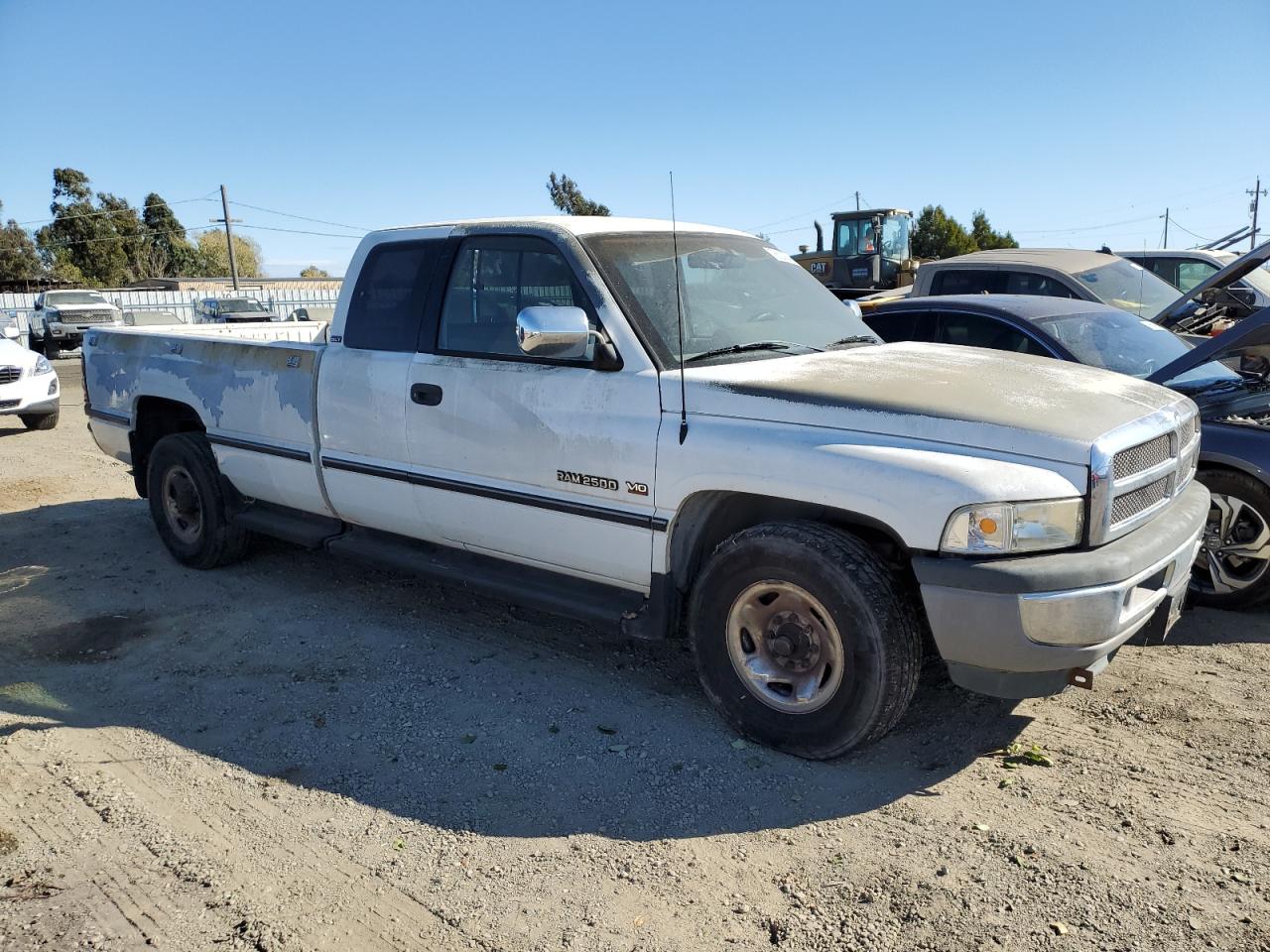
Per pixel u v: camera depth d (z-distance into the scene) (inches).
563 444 163.9
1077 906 112.7
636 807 136.4
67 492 348.8
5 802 139.6
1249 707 161.8
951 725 157.9
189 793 141.9
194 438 242.8
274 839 130.2
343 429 199.5
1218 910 111.6
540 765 148.6
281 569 247.3
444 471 182.9
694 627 156.3
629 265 168.9
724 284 182.4
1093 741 152.0
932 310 278.8
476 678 180.4
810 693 145.2
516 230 175.6
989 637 128.8
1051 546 130.3
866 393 142.6
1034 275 385.7
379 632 204.2
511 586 178.5
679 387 152.9
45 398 486.6
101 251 2706.7
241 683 180.5
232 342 225.8
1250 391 215.6
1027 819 131.0
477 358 177.6
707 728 159.3
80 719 166.9
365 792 141.7
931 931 109.3
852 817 132.6
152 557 261.7
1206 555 203.3
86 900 117.6
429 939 110.0
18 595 231.8
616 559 162.4
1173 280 471.8
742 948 107.5
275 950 108.7
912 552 133.6
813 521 147.3
